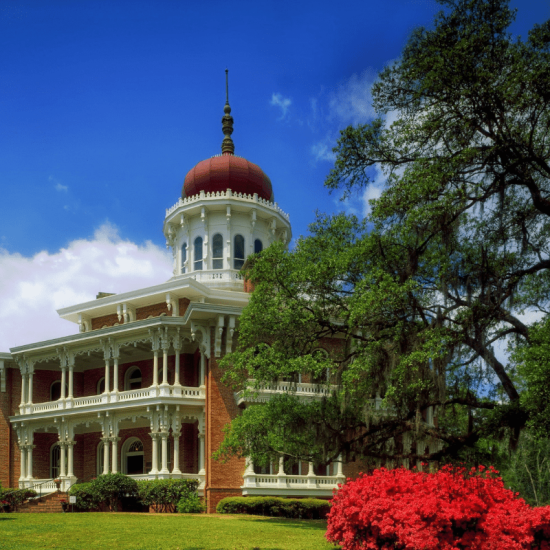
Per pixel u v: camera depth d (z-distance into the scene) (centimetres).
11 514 3006
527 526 1283
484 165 2089
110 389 4431
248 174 5212
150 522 2555
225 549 1745
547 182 2172
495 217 2181
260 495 3503
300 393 3719
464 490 1355
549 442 3600
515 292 2177
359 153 2373
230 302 4412
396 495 1383
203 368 3884
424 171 2083
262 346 2656
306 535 2117
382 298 2139
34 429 4409
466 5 2081
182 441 3991
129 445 4281
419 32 2161
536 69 1942
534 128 2030
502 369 2102
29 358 4531
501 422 2047
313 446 2667
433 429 2294
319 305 2538
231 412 3672
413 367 2108
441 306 2177
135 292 4416
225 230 5062
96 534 2103
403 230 2181
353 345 2466
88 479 4356
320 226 2714
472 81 1994
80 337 4209
